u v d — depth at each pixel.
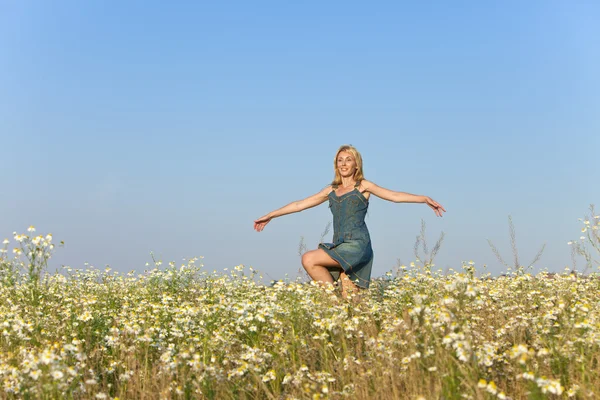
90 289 9.21
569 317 5.76
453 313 4.66
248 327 6.03
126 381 5.04
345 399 4.56
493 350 4.64
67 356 4.95
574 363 4.61
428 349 4.52
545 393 4.01
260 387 4.85
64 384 4.30
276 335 5.51
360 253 8.15
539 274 9.18
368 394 4.57
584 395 4.13
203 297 7.63
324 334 5.50
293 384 4.80
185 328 6.03
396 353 5.02
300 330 5.86
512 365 4.70
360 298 7.40
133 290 9.39
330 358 5.41
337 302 6.84
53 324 6.39
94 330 6.29
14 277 7.48
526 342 5.54
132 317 6.20
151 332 5.83
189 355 4.96
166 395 4.51
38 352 4.67
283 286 6.59
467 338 4.43
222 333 5.73
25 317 6.46
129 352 5.45
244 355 5.07
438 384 4.19
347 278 8.18
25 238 6.93
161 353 5.59
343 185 8.59
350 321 5.82
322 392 4.57
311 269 8.07
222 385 4.71
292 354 5.22
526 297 7.46
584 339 4.86
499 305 7.10
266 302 6.53
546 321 5.65
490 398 4.08
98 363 5.41
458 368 4.13
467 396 3.98
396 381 4.58
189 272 9.43
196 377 4.72
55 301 7.68
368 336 5.61
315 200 8.79
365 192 8.49
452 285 4.92
